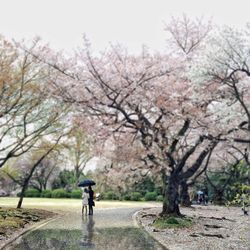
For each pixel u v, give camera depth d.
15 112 23.64
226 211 30.38
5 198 48.53
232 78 18.67
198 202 41.41
